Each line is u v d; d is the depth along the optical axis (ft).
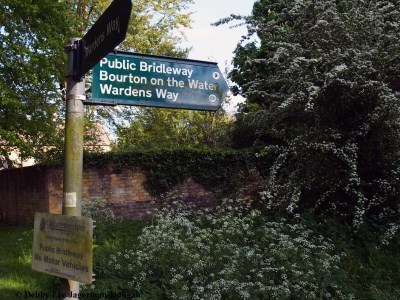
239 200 29.81
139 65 10.91
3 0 38.11
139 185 43.80
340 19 22.71
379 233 22.02
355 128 23.31
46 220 9.80
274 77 24.16
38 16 41.68
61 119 48.11
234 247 18.98
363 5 23.68
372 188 23.76
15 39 39.65
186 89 11.48
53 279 19.63
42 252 9.81
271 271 17.17
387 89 20.99
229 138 52.19
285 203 24.25
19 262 24.09
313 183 24.62
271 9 36.52
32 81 39.70
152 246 18.37
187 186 43.91
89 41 9.68
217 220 24.17
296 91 22.77
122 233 30.91
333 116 23.77
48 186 44.45
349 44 23.07
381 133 22.53
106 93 10.45
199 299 15.53
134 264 18.43
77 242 8.73
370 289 17.60
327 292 16.66
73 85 10.02
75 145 9.90
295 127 25.90
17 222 50.57
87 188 42.93
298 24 24.86
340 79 20.92
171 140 64.03
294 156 24.03
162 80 11.18
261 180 35.50
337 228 22.43
